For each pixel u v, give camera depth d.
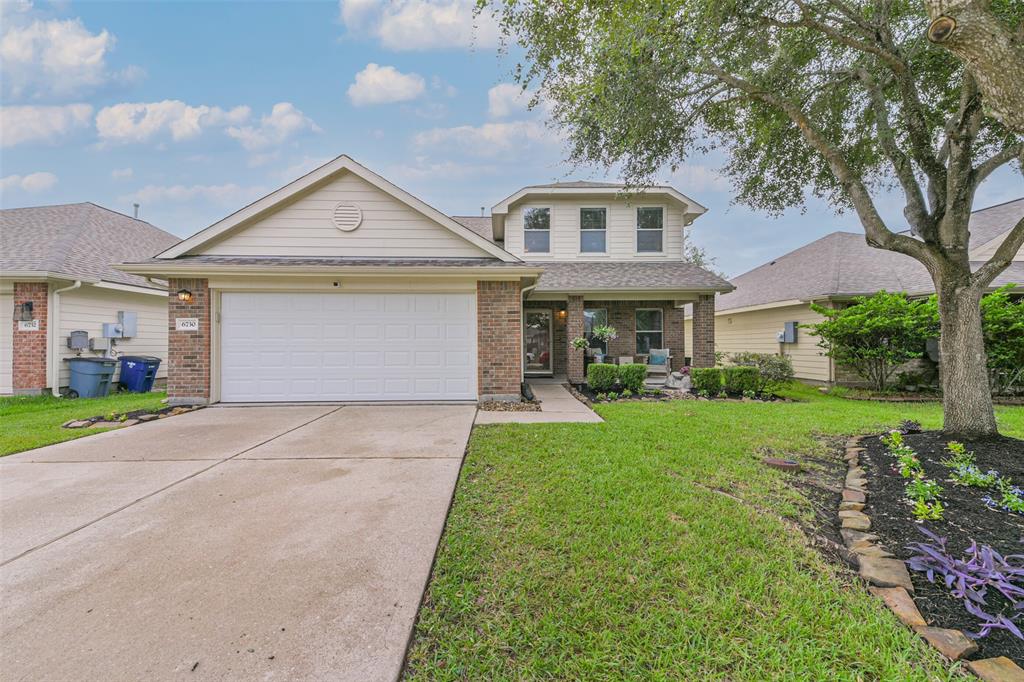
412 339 8.62
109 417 7.02
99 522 3.38
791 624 2.23
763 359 12.22
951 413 5.14
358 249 9.04
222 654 2.03
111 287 11.35
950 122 5.35
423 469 4.61
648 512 3.49
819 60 6.77
